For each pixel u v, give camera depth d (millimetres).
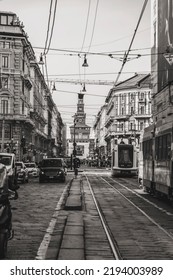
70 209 18172
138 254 9367
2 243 8258
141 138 30812
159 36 52906
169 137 19203
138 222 14664
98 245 10430
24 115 76250
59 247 10078
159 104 52500
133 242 10836
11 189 9102
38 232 12352
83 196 25219
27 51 83875
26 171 38156
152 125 24953
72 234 11883
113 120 117062
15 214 16422
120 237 11617
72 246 10086
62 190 29281
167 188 19594
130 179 45844
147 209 18719
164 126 20656
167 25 48406
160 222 14594
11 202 21000
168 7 48250
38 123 106000
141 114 108188
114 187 33000
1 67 75250
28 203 20625
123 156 49250
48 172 38062
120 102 114562
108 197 24547
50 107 137125
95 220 15172
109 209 18688
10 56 75875
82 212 17500
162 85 50438
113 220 15172
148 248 10055
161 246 10312
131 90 111875
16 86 76188
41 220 14898
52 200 22203
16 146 72875
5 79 75625
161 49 51625
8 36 75250
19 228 13031
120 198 23906
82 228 13086
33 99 94375
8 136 75500
